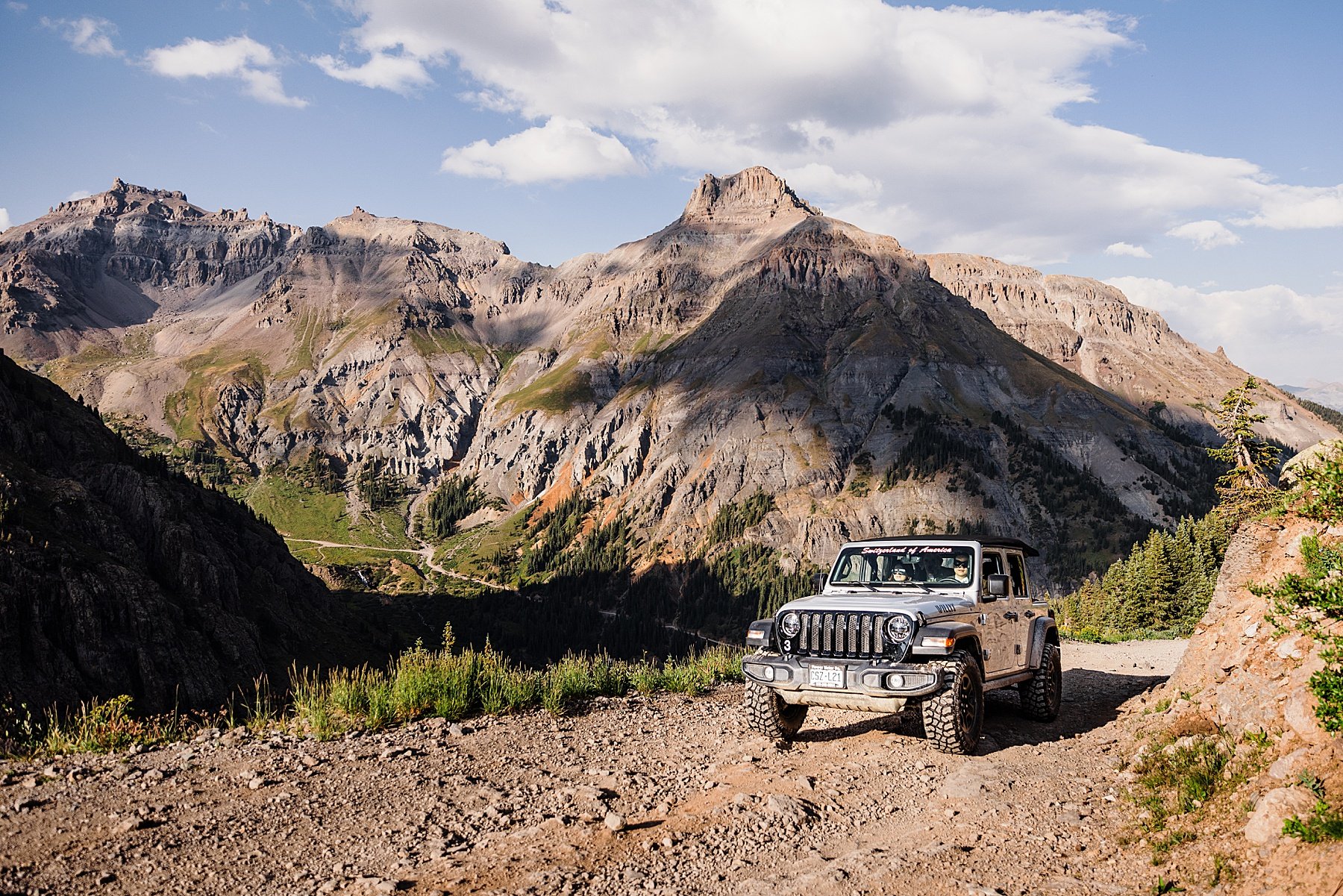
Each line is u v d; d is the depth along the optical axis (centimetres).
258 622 15150
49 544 11550
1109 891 487
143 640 11719
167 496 15038
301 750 782
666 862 528
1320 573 588
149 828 557
